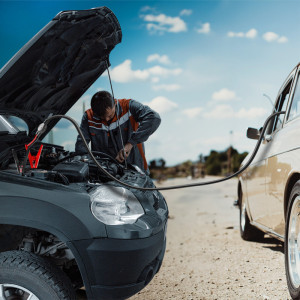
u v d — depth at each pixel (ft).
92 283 8.89
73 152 12.92
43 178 9.53
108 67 12.50
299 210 11.34
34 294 8.61
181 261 18.53
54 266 9.00
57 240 9.98
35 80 10.61
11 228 10.12
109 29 11.26
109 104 13.53
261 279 14.24
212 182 10.51
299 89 14.15
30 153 11.44
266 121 11.23
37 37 9.95
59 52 10.74
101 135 14.48
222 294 13.20
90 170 11.78
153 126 14.14
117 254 8.79
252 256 17.54
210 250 19.94
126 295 9.07
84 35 10.81
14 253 8.93
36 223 8.71
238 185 21.72
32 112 11.76
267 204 15.43
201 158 297.74
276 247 18.94
